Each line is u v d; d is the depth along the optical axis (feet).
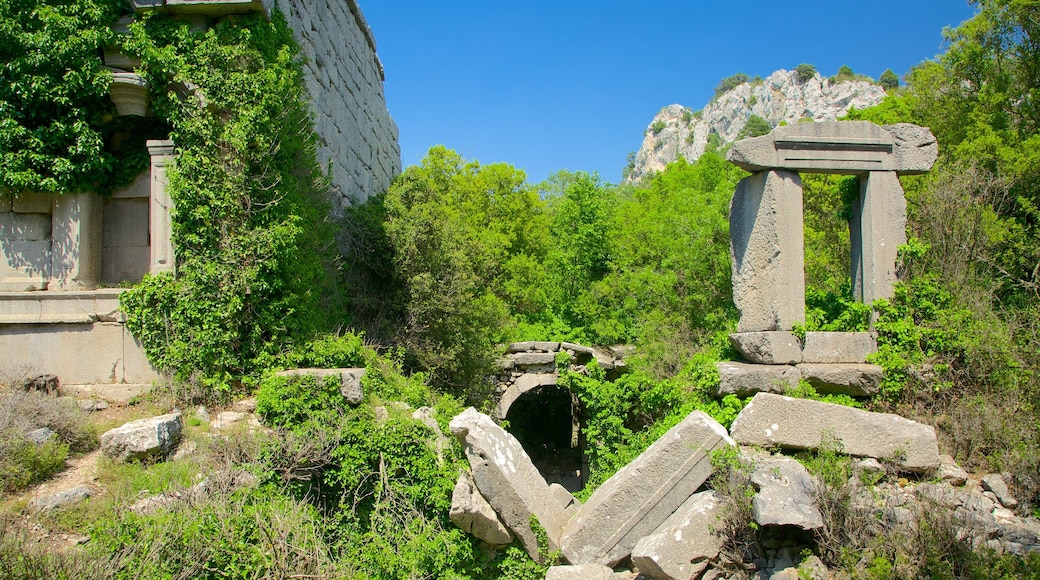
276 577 18.03
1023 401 23.77
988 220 32.55
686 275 48.75
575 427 69.62
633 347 51.03
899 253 28.19
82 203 31.01
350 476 22.70
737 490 19.79
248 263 28.86
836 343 26.89
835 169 27.99
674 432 21.90
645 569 19.90
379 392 27.58
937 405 25.09
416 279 41.29
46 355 28.27
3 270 30.60
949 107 44.06
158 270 28.96
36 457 20.59
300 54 34.32
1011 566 16.89
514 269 66.69
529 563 21.79
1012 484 20.62
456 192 75.05
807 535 19.34
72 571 15.35
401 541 21.36
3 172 29.01
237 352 28.43
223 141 29.32
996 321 27.68
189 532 17.62
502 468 21.90
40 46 28.58
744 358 28.12
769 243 27.43
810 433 22.43
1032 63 41.68
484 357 47.34
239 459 21.85
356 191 48.21
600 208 70.38
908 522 18.57
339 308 37.58
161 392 27.14
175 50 29.71
